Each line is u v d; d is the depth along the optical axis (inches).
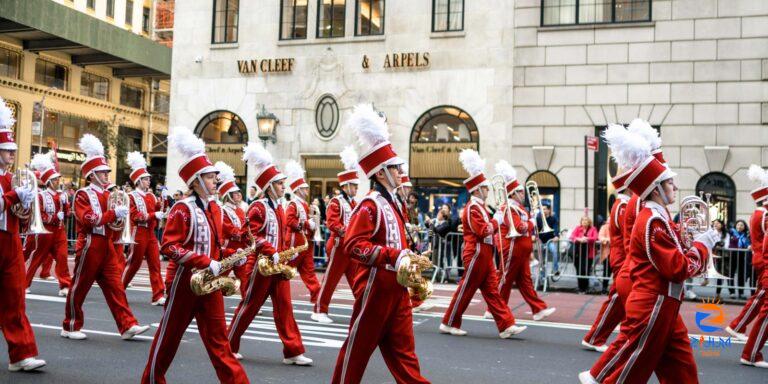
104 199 371.6
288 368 315.0
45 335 376.2
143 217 488.7
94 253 360.8
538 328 438.6
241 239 370.3
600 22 845.2
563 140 850.1
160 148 1782.7
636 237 220.4
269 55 978.7
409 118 913.5
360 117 229.1
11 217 286.5
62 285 525.3
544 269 664.4
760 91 787.4
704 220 225.8
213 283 238.8
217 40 1010.7
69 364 311.3
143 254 498.6
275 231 352.2
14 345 291.0
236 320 324.5
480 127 882.1
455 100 895.7
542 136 858.1
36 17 1304.1
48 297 517.0
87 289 366.6
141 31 1817.2
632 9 839.1
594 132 840.3
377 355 353.1
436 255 700.0
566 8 861.8
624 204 349.4
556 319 478.3
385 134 229.9
